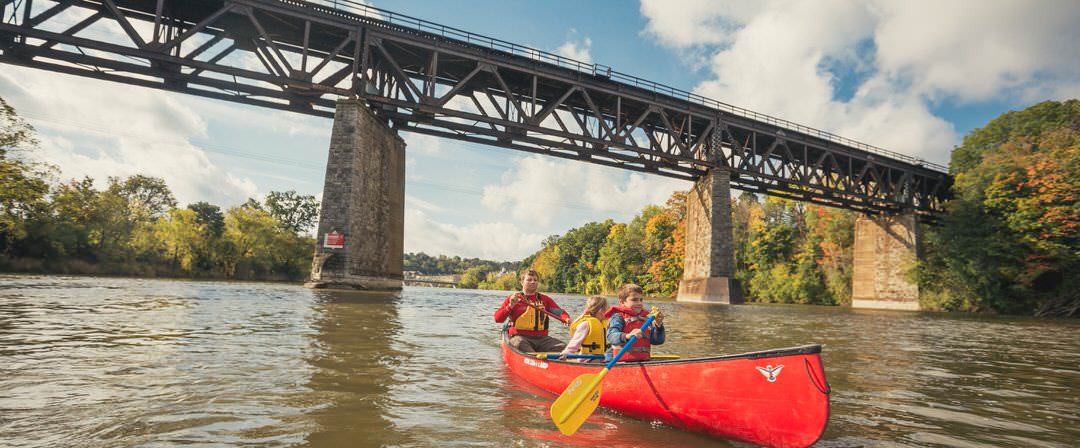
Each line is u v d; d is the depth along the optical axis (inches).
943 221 1545.3
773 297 2068.2
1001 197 1396.4
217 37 896.9
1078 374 269.9
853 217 1940.2
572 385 150.9
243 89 936.3
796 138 1498.5
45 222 1812.3
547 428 145.7
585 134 1187.9
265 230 2807.6
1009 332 617.6
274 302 597.6
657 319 183.5
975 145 1785.2
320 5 939.3
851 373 252.2
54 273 1825.8
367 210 977.5
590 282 3459.6
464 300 1015.6
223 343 270.4
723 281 1293.1
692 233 1470.2
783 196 1574.8
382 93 1081.4
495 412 160.6
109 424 131.5
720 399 143.5
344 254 895.1
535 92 1133.7
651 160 1339.8
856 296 1812.3
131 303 515.8
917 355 333.4
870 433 146.9
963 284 1477.6
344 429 135.0
